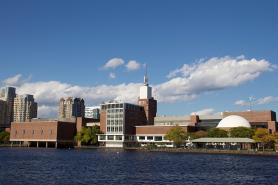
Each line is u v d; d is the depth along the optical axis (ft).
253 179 289.12
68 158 522.47
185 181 271.49
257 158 564.71
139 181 267.59
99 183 255.70
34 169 346.74
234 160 510.99
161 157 566.77
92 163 428.56
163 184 254.68
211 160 506.07
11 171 325.62
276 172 342.85
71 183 254.27
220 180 280.92
